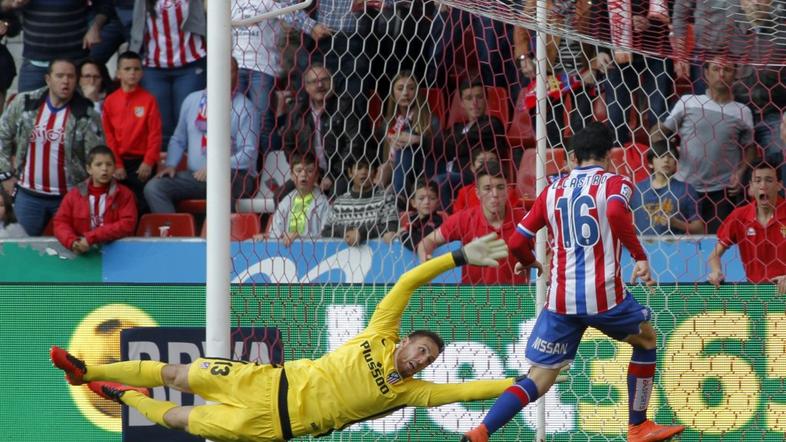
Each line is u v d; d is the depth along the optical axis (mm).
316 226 25328
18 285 24578
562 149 26062
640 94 26750
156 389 22016
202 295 24297
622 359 23047
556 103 26922
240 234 26125
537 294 22359
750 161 25734
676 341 23000
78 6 29719
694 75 26578
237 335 22766
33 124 28141
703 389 22906
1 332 24578
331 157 25719
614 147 26516
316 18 28156
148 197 27969
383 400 18906
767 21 19422
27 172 28031
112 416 24438
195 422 19188
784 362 22734
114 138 28375
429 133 26688
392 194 25594
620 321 17922
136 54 28734
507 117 27172
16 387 24531
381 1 26734
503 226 24391
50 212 28078
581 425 23125
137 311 24344
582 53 26984
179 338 21562
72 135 28156
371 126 27453
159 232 27812
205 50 29375
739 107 25750
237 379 19078
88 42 29781
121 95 28516
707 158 25562
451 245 24547
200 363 19328
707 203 25547
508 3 21031
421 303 23391
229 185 20031
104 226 26031
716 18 20016
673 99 26406
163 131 29375
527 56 27344
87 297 24469
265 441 19141
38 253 26156
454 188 25859
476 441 17672
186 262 25859
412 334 18969
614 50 23953
